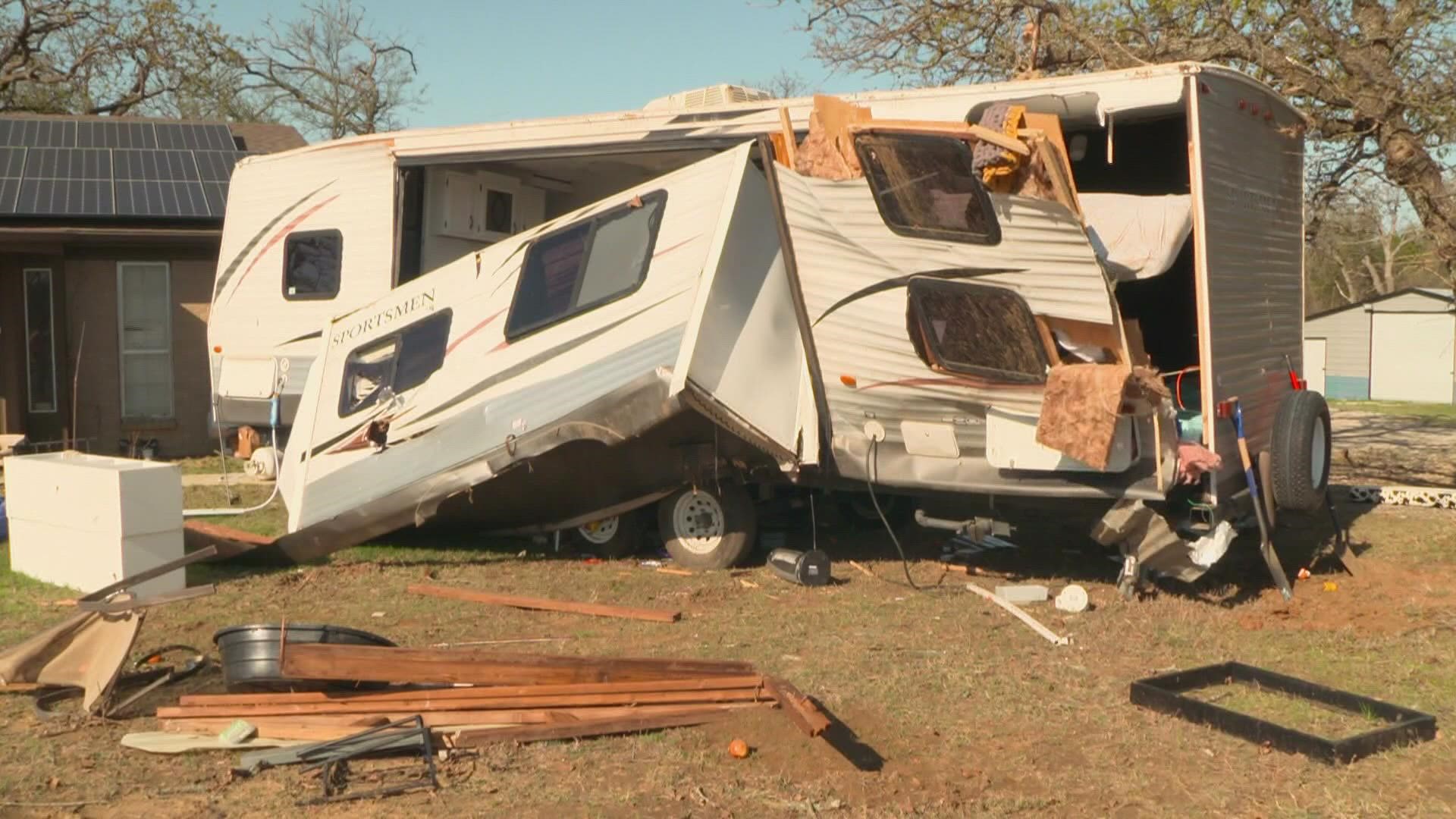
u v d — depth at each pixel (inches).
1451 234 415.8
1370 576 349.4
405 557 373.1
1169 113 325.1
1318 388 1523.1
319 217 490.0
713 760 205.5
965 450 316.8
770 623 298.2
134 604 228.5
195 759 204.7
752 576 350.0
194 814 183.9
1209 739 217.8
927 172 310.8
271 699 216.7
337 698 217.0
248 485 518.3
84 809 185.8
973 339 311.0
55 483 323.3
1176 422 305.4
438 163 452.4
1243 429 327.6
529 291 345.7
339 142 482.3
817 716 212.4
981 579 347.6
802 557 336.5
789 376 321.7
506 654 225.9
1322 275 1872.5
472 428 344.2
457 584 340.2
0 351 594.2
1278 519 399.5
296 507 371.9
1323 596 326.3
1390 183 452.4
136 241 597.9
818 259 315.3
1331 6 426.9
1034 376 308.0
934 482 319.9
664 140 391.9
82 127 687.7
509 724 215.5
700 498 359.6
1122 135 385.4
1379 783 196.7
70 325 601.9
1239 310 333.7
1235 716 218.7
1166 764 206.5
